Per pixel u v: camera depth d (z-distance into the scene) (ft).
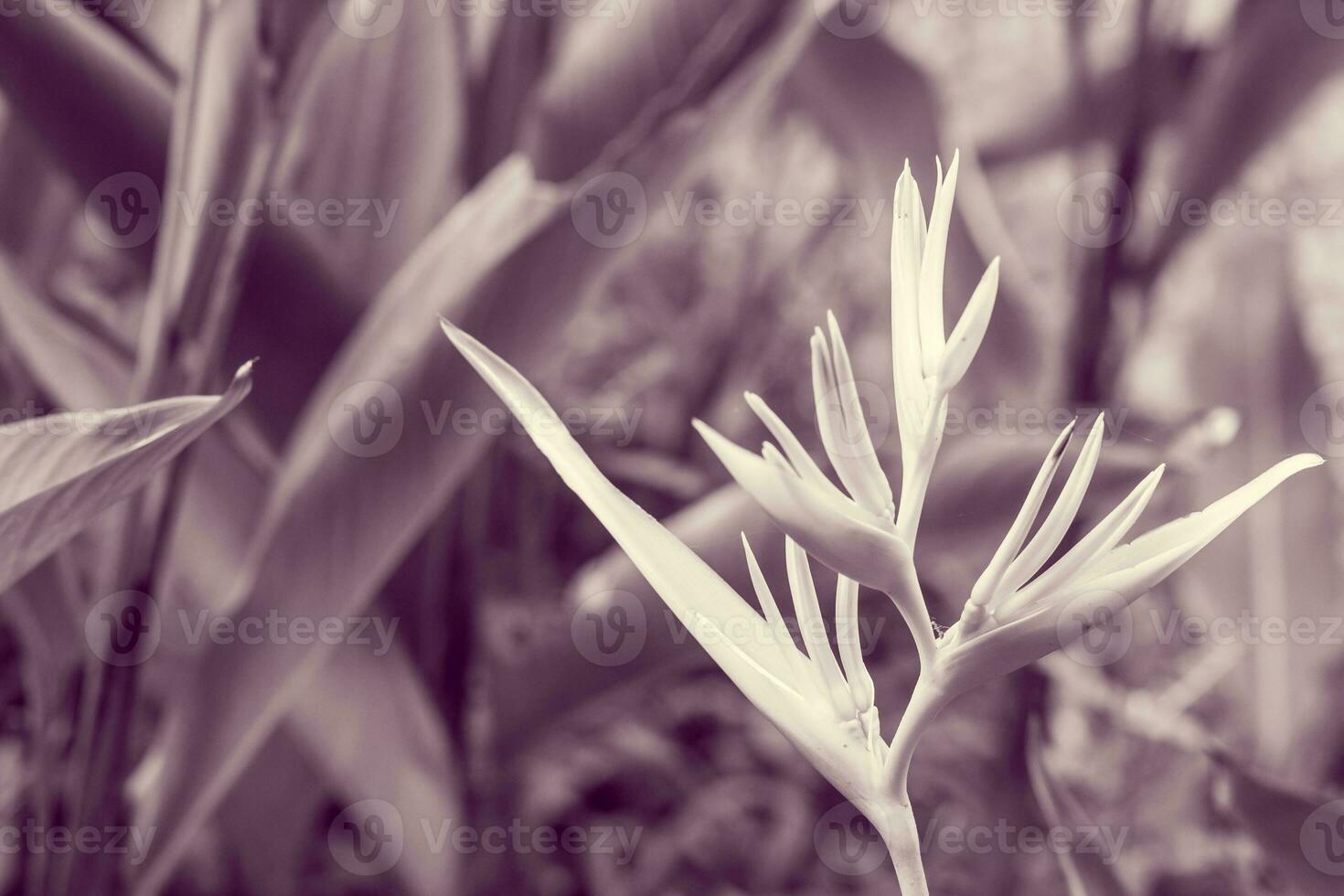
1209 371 6.12
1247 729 5.82
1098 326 5.02
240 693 3.26
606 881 6.15
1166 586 6.75
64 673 3.32
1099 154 5.20
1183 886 5.05
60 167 3.60
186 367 2.97
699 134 3.44
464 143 4.34
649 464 6.81
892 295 1.97
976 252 5.16
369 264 4.40
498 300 3.32
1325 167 7.72
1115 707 5.52
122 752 3.18
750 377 8.01
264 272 3.66
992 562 1.92
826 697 1.97
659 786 7.00
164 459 2.09
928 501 3.89
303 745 4.10
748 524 3.61
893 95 5.13
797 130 8.45
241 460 4.06
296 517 3.20
